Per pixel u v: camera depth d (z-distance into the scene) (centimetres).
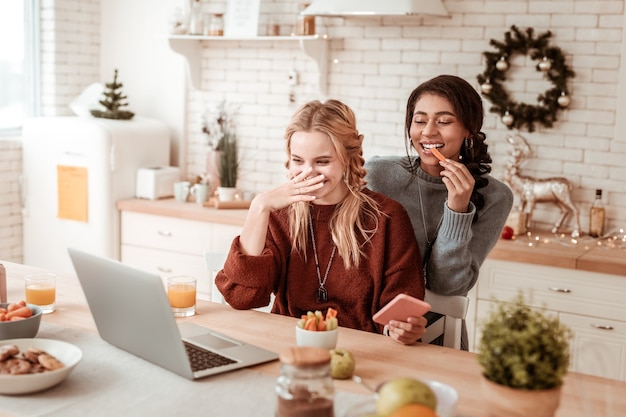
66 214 503
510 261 389
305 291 253
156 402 175
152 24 539
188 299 242
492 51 441
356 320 249
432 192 278
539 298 386
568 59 425
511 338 150
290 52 499
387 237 250
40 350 192
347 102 483
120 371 194
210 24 499
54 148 502
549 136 434
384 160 290
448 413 150
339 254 250
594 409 174
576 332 380
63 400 175
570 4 421
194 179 540
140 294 187
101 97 529
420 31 457
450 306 256
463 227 250
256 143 518
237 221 454
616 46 413
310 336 206
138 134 504
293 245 253
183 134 538
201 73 530
